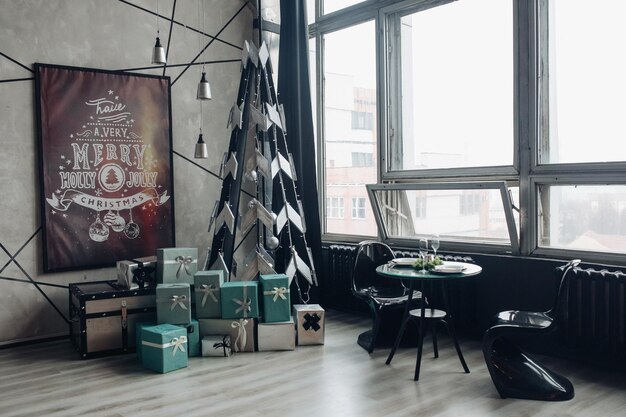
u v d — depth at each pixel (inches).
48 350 194.7
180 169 241.9
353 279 194.4
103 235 220.4
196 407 140.3
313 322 195.2
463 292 197.5
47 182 207.2
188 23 242.4
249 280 204.7
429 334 204.7
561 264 173.9
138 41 228.7
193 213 245.9
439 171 210.8
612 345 160.7
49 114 207.2
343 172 254.4
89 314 182.9
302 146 250.2
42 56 206.5
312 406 140.1
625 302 157.6
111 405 142.4
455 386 153.2
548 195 183.3
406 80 226.5
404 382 156.9
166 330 171.0
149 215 231.6
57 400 146.5
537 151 182.7
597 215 171.9
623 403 140.3
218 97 252.5
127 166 225.8
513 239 187.8
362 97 242.8
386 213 231.0
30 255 205.2
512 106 188.7
